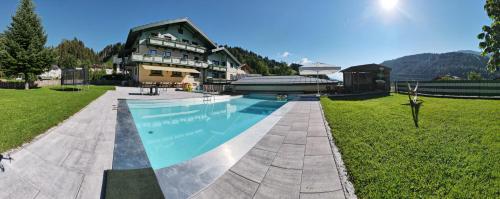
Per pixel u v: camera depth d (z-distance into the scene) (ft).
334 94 67.31
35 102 34.83
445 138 17.51
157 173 12.76
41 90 59.11
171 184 11.69
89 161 14.25
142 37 105.81
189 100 55.21
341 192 10.70
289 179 12.12
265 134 21.02
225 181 12.04
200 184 11.75
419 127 21.21
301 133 21.22
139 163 14.08
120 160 14.46
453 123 22.45
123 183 11.50
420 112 29.58
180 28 121.80
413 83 68.18
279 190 11.11
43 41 67.82
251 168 13.56
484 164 12.50
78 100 39.99
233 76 157.38
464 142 16.42
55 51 69.56
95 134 20.01
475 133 18.60
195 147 24.08
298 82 84.33
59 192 10.92
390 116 27.22
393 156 14.14
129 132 20.90
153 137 27.48
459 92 53.88
